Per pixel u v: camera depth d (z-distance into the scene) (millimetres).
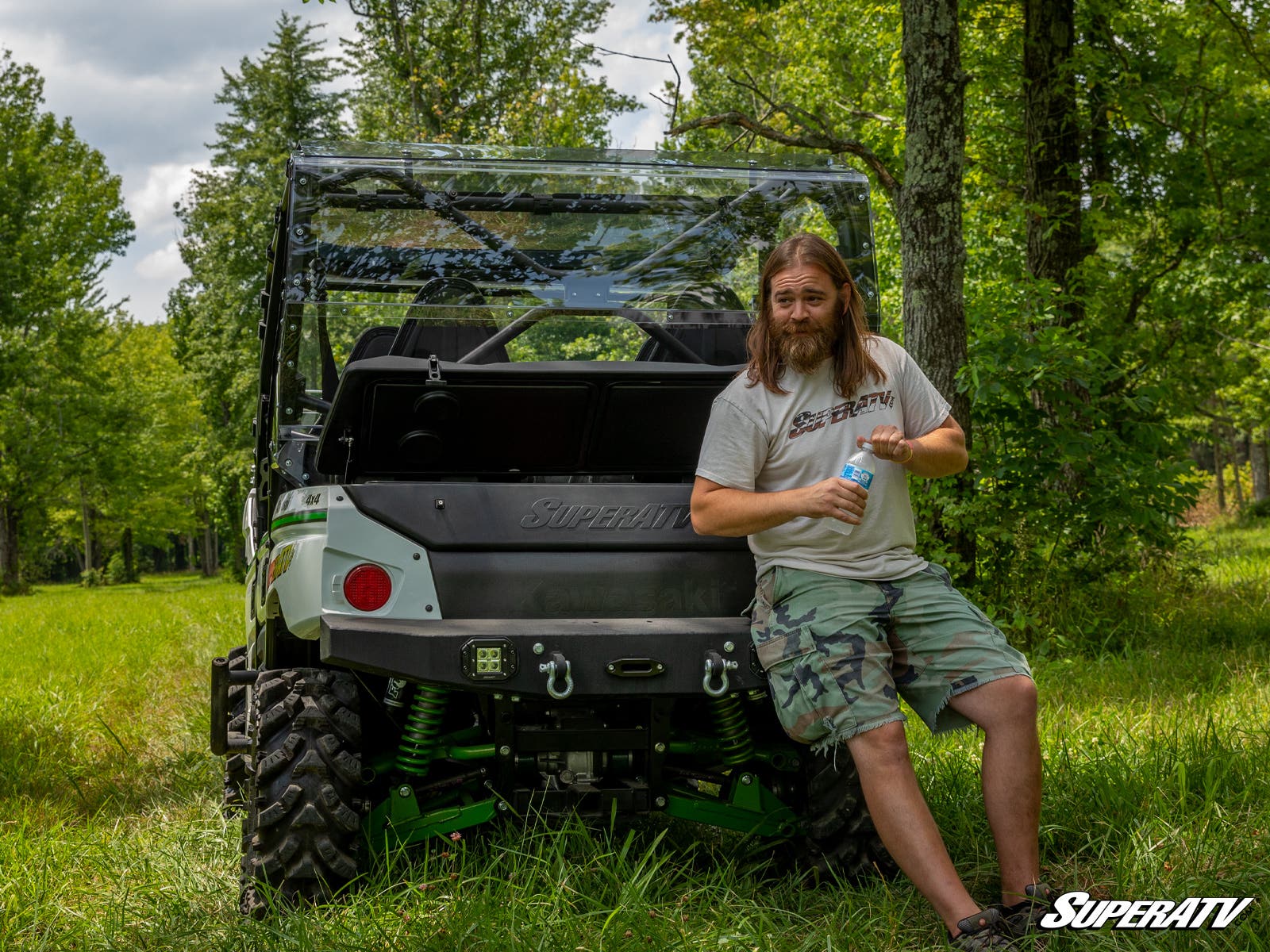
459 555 3260
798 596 3043
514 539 3273
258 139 35281
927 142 7277
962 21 11914
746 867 3492
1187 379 13516
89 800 5000
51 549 74250
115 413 39438
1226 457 41906
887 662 3010
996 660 2967
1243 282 12641
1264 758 4125
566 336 4031
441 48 27500
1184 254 12625
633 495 3371
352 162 3832
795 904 3207
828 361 3107
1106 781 3928
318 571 3197
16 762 5574
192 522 60531
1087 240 11312
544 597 3291
